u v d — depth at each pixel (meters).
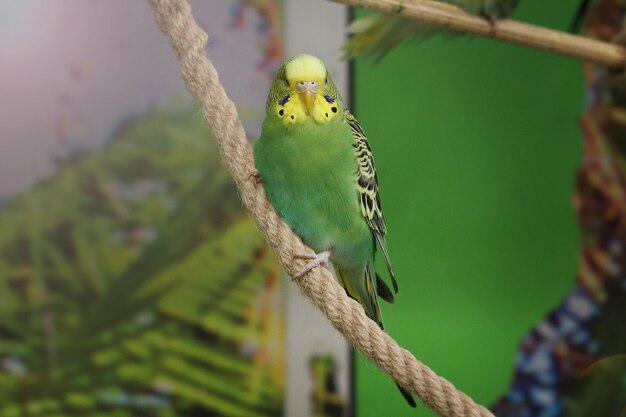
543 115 3.15
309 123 1.78
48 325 3.09
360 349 1.58
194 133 3.09
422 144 3.10
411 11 2.38
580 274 3.16
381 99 3.06
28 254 3.07
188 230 3.10
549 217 3.16
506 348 3.18
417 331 3.14
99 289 3.10
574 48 2.58
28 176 3.05
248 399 3.12
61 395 3.11
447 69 3.11
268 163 1.82
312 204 1.88
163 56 3.08
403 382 1.52
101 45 3.06
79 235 3.08
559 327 3.16
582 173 3.15
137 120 3.08
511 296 3.17
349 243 1.97
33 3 3.02
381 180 3.08
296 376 3.12
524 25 2.53
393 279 2.07
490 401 3.17
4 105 3.03
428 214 3.12
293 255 1.68
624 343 3.12
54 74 3.05
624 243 3.12
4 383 3.08
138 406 3.12
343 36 3.03
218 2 3.03
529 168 3.15
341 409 3.12
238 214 3.10
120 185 3.08
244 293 3.11
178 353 3.12
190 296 3.11
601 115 3.12
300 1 3.03
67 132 3.06
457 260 3.14
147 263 3.10
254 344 3.12
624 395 3.11
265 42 3.04
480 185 3.14
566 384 3.15
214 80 1.79
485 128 3.13
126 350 3.12
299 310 3.11
